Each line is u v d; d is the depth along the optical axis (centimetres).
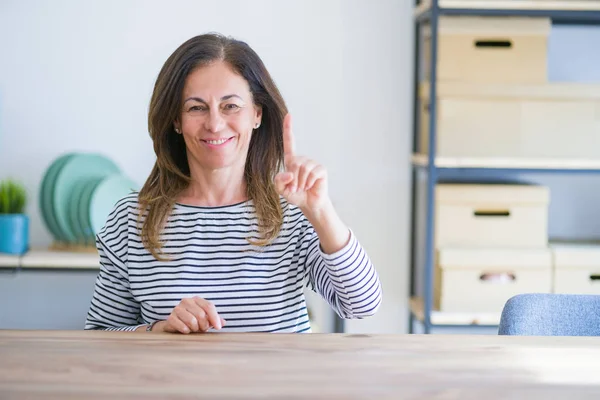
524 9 307
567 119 318
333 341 133
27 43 337
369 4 345
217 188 182
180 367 116
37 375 111
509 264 317
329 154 349
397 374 114
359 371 115
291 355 123
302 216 182
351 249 159
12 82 338
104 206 316
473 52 316
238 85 175
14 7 336
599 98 318
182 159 187
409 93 349
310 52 345
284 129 152
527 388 110
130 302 185
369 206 353
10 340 131
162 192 183
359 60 346
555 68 353
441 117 316
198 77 174
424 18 329
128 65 340
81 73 340
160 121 180
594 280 320
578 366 121
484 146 317
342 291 162
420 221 355
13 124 340
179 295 176
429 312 317
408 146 351
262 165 185
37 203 342
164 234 180
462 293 318
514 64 317
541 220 320
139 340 132
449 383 111
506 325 176
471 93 315
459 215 319
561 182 358
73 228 320
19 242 310
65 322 350
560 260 318
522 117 317
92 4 338
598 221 359
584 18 329
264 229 178
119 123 342
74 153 327
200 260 178
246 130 176
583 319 176
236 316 176
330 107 347
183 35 341
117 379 110
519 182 339
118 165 342
